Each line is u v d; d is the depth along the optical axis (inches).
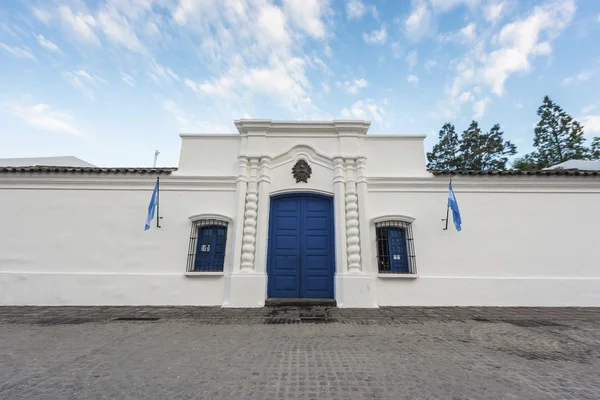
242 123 329.7
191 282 288.4
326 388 109.2
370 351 149.3
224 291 284.7
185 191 315.9
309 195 319.3
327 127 331.0
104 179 315.3
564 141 866.8
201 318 226.7
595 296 281.0
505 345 160.9
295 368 127.4
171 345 159.3
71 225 304.0
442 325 205.6
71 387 110.1
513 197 308.8
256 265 287.6
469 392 106.3
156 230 304.2
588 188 306.5
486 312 251.8
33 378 118.0
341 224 297.7
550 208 304.5
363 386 110.9
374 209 311.3
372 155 330.3
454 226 302.7
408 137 335.0
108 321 217.8
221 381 114.7
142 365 131.0
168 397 102.4
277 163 323.3
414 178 314.0
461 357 141.4
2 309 265.7
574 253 293.0
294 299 285.6
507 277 289.1
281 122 330.3
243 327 198.7
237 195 309.0
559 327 201.0
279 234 309.4
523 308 272.1
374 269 295.3
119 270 294.4
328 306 274.5
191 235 303.9
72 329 194.2
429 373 122.6
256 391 106.7
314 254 303.9
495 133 978.7
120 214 308.7
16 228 302.4
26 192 311.6
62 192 312.3
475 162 962.1
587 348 157.1
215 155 331.6
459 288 286.0
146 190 317.4
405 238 307.0
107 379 116.9
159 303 283.4
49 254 297.0
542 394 105.6
